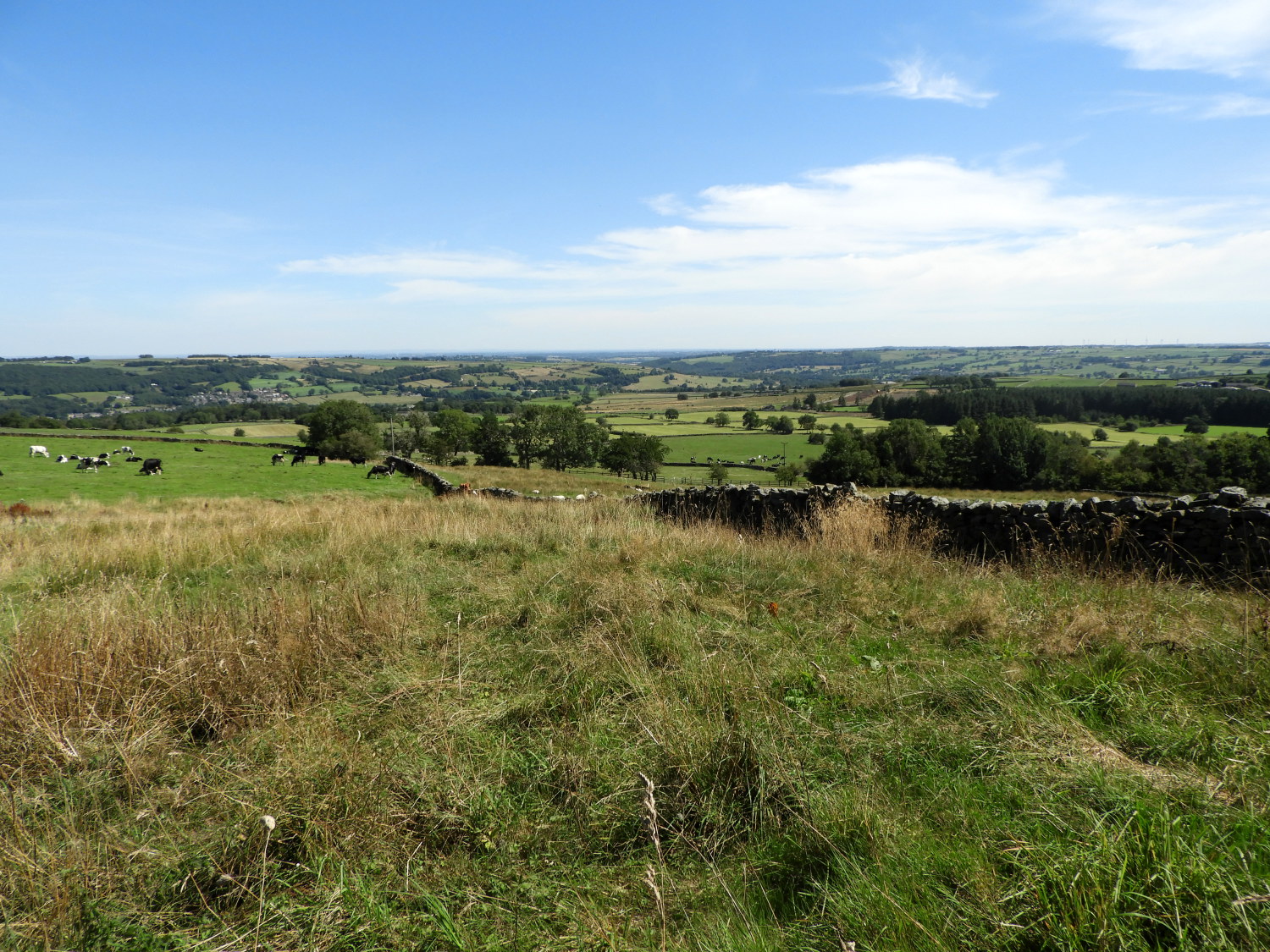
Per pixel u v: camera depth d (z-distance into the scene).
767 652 4.56
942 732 3.34
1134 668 3.87
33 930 2.37
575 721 3.78
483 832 2.88
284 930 2.43
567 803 3.10
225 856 2.74
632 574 6.62
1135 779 2.74
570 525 9.79
